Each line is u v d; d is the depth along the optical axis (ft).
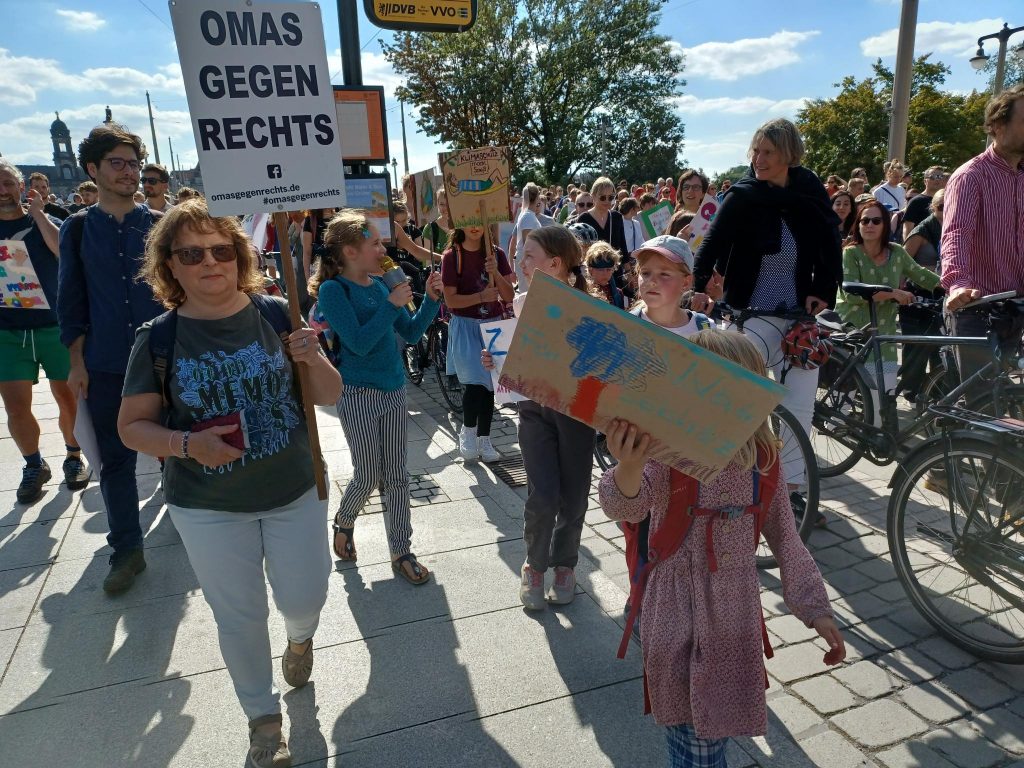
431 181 26.09
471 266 15.52
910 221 27.14
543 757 7.46
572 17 127.75
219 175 7.10
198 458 6.53
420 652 9.24
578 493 9.94
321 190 7.54
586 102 131.95
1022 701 8.24
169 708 8.28
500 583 10.93
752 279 12.19
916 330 18.66
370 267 10.42
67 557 11.84
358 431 10.73
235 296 7.14
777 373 12.35
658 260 9.25
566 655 9.14
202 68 6.99
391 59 122.31
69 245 10.60
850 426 13.35
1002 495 8.83
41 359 14.05
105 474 10.93
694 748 5.89
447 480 15.12
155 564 11.60
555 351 5.24
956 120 105.09
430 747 7.63
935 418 11.96
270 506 7.13
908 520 10.00
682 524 5.90
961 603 9.62
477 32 120.26
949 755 7.44
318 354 7.38
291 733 7.86
